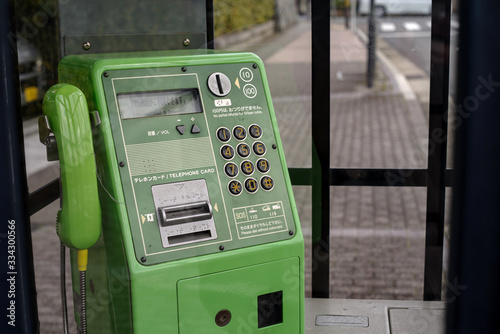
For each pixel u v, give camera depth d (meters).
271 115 1.71
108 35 2.02
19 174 1.46
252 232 1.62
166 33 2.07
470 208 1.02
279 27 3.01
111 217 1.53
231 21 2.61
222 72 1.66
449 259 1.06
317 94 2.38
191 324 1.56
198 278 1.55
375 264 3.29
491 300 1.03
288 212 1.68
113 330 1.63
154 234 1.51
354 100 6.57
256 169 1.66
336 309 2.39
